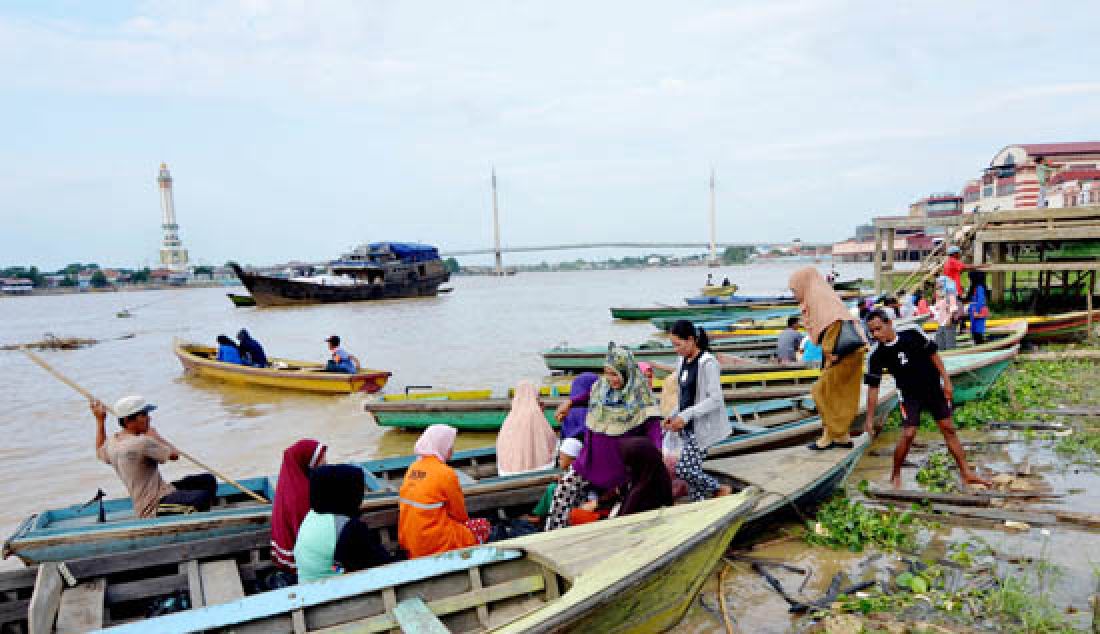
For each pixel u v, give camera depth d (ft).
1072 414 30.32
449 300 209.36
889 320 21.79
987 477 23.15
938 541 18.47
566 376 53.98
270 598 12.18
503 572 14.12
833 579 16.70
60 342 93.15
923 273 68.85
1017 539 18.12
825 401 22.45
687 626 15.11
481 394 37.96
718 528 14.14
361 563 14.53
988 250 68.80
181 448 35.09
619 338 84.33
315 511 14.67
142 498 18.48
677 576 13.60
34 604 13.75
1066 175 149.38
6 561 22.03
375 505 18.57
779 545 19.13
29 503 27.58
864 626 14.38
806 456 22.04
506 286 399.65
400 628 12.37
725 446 23.09
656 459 16.26
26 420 44.50
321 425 40.40
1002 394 34.47
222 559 17.28
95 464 33.35
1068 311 64.75
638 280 453.99
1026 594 15.07
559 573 13.09
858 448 22.35
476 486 19.88
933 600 15.25
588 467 17.52
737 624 15.08
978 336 44.62
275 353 78.23
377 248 214.07
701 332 19.35
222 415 43.78
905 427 22.03
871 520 19.30
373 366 63.21
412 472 16.29
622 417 17.13
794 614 15.37
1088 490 21.39
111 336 112.16
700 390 18.83
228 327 122.11
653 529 14.44
